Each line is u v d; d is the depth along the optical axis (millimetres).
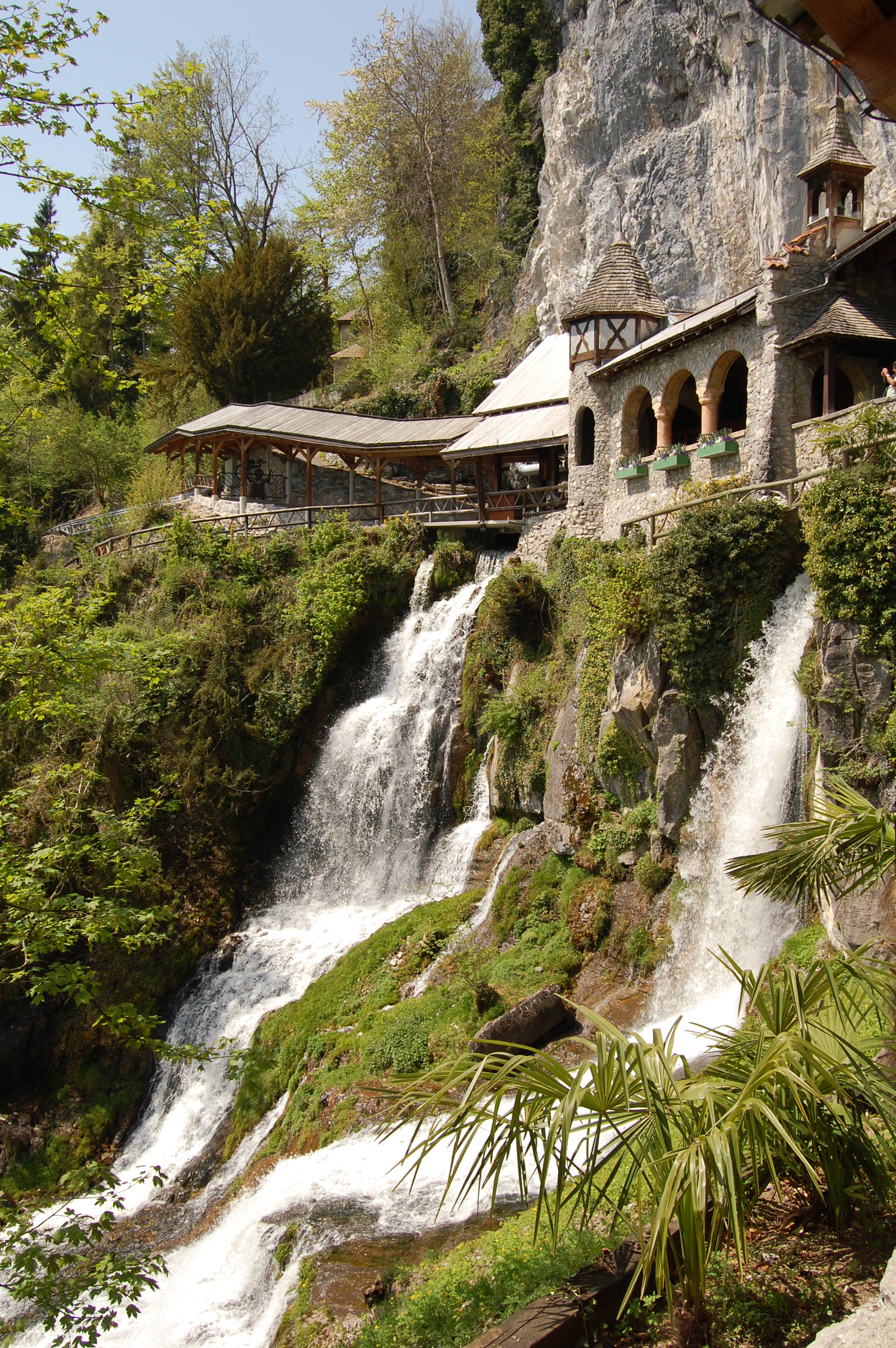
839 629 13508
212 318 47875
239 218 54656
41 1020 22859
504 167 51344
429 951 20328
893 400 15352
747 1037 7348
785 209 28484
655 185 34625
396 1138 14945
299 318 48469
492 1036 15750
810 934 13523
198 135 53094
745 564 16641
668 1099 6449
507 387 33719
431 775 25047
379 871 25203
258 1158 17469
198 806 26391
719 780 16344
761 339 19438
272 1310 12164
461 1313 7734
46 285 12141
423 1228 11805
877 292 19203
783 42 28250
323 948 22766
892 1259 5504
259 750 27609
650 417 25406
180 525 33031
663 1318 6707
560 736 20922
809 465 18141
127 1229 17062
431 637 27547
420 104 54031
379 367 51062
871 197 25609
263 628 29734
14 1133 21016
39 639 13109
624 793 18734
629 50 35156
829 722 13398
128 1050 22359
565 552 25016
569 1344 6668
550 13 47156
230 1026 21484
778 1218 7477
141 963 23891
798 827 8438
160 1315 13570
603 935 17719
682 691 17203
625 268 25781
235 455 41719
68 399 49594
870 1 4793
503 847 22188
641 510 23516
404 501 33531
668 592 17422
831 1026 7602
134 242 12531
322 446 35438
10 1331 10844
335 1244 12109
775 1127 5957
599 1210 8453
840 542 13406
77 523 45531
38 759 24812
